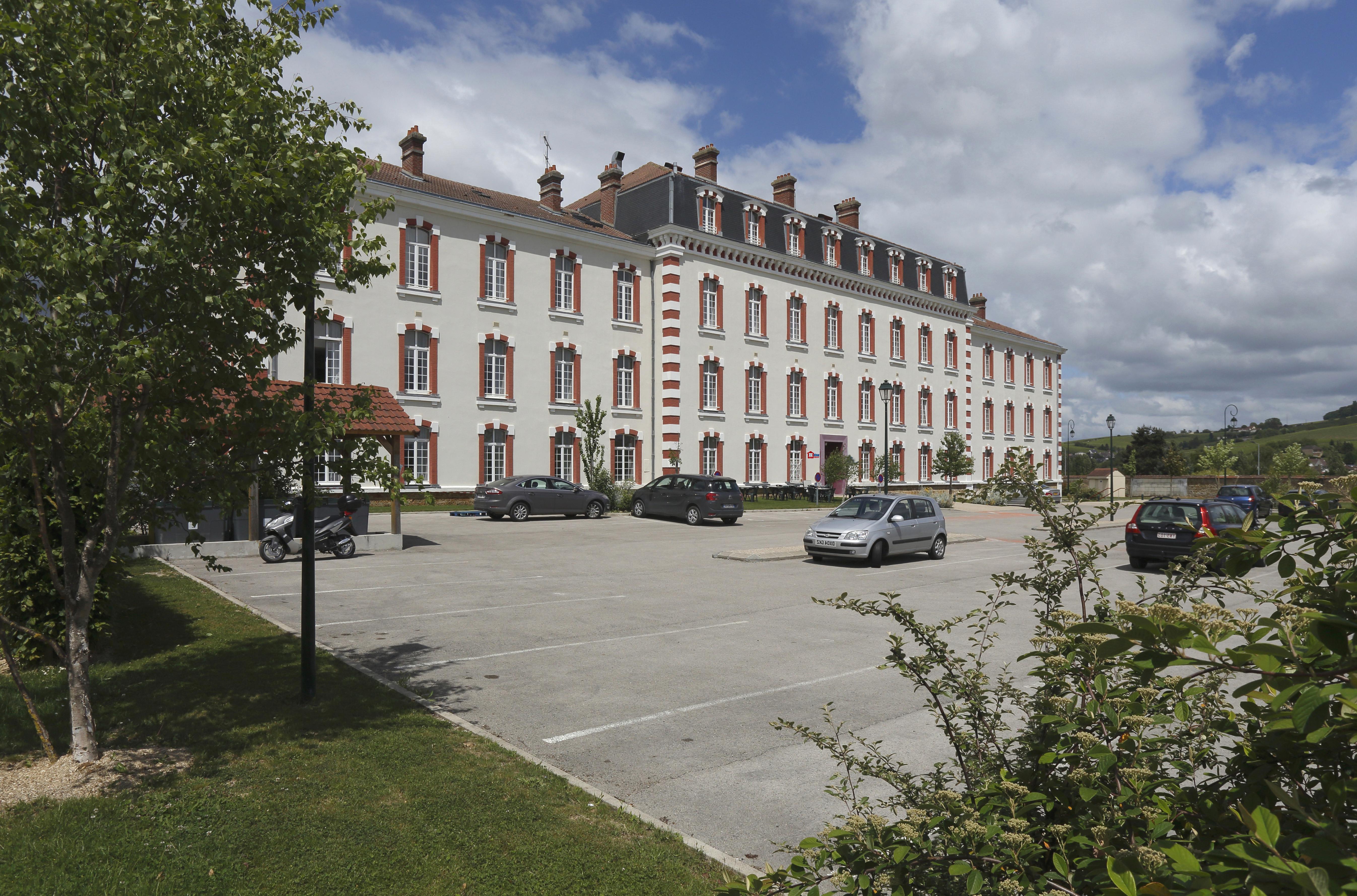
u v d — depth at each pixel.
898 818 3.60
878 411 46.53
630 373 36.12
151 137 4.99
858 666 8.79
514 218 31.52
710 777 5.64
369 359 28.03
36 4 4.73
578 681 8.05
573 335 33.84
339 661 8.39
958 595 13.74
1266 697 1.61
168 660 8.19
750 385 39.97
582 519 28.94
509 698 7.43
